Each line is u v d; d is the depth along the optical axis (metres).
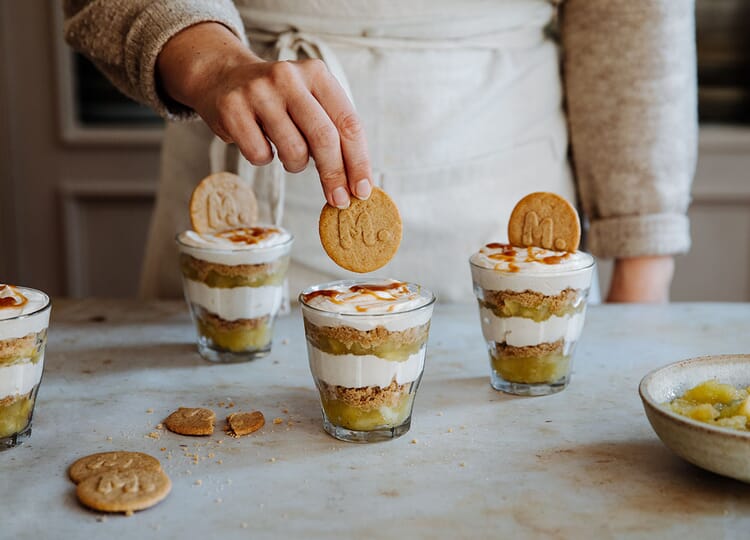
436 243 1.07
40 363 0.75
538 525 0.64
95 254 1.90
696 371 0.74
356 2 1.01
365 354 0.73
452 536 0.63
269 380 0.86
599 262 1.85
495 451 0.73
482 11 1.03
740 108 1.82
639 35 1.05
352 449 0.74
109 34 0.90
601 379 0.86
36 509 0.66
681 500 0.67
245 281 0.88
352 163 0.77
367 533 0.64
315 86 0.78
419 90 1.03
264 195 1.03
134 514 0.66
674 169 1.08
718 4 1.78
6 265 1.88
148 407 0.81
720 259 1.88
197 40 0.85
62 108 1.81
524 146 1.08
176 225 1.10
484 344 0.94
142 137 1.82
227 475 0.70
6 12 1.77
